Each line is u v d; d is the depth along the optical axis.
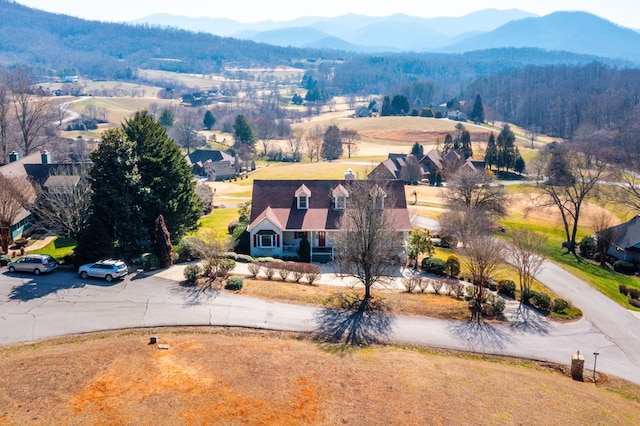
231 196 87.50
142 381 24.41
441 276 44.62
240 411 22.27
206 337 30.45
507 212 73.88
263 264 43.41
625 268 55.47
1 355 27.44
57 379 24.22
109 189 44.22
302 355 28.31
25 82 118.12
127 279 39.56
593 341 34.03
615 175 72.06
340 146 140.00
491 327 34.88
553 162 73.25
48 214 45.91
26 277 39.31
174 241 48.22
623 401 26.75
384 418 22.59
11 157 61.25
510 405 24.52
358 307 36.34
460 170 72.00
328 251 49.38
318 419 22.16
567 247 62.81
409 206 78.81
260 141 168.62
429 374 27.00
